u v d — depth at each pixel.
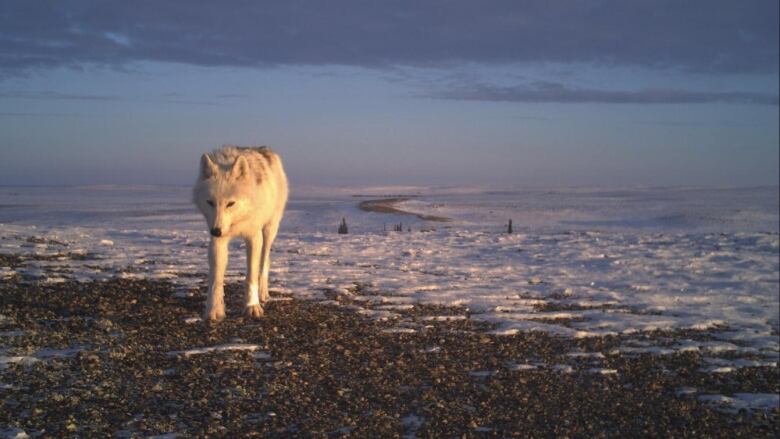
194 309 8.29
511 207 98.00
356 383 5.94
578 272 15.33
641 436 5.27
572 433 5.20
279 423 4.85
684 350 8.12
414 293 10.91
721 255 19.12
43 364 5.65
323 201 113.94
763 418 5.84
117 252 13.48
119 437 4.35
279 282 11.03
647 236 24.73
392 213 69.88
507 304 10.40
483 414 5.44
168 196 75.75
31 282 9.17
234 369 6.00
